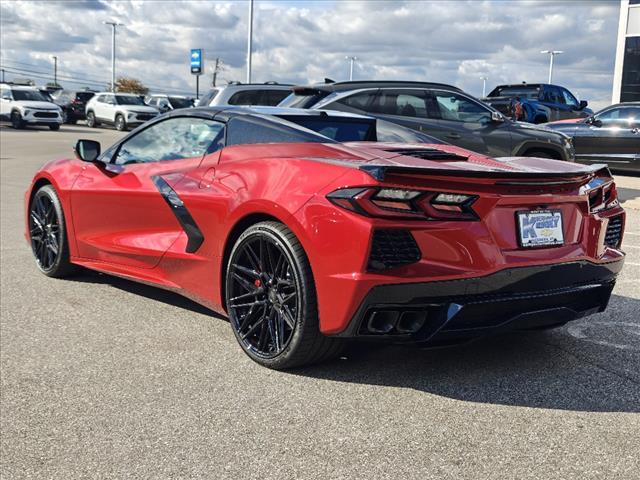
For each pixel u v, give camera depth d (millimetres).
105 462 2533
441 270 2992
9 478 2428
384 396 3121
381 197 2936
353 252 2963
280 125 3898
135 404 3029
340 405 3021
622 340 3975
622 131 14320
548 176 3174
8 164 15273
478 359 3621
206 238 3838
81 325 4168
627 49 24250
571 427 2812
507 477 2412
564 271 3307
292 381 3293
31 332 4027
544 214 3277
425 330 3074
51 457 2574
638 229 8133
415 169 2912
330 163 3229
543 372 3439
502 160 3822
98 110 34000
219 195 3729
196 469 2477
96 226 4801
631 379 3357
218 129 4145
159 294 4918
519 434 2748
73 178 5012
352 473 2441
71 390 3186
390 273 2938
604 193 3670
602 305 3621
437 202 3006
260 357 3469
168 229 4199
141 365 3498
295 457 2559
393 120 9445
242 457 2562
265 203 3348
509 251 3154
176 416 2910
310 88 9633
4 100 30688
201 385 3240
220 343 3842
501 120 9867
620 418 2904
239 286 3635
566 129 15078
